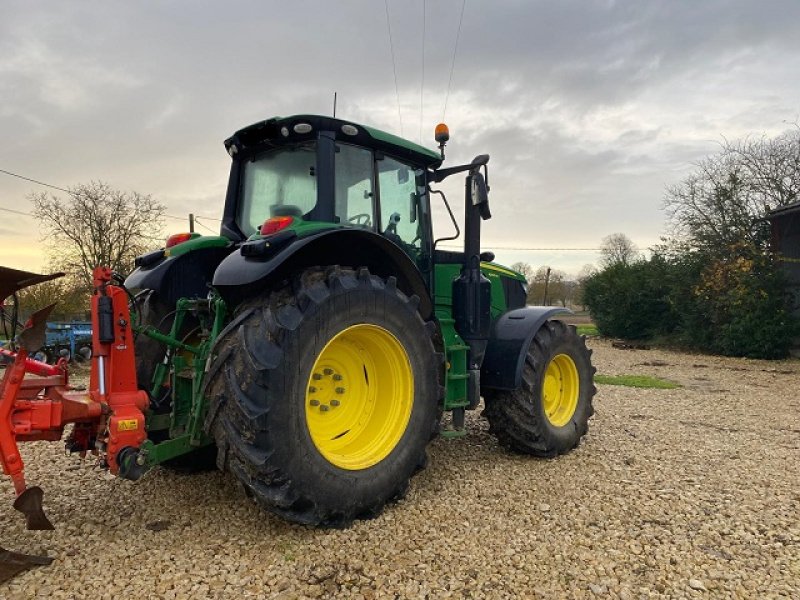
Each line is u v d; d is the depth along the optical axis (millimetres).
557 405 4867
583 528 3141
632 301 17562
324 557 2744
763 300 13281
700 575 2646
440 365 3861
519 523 3199
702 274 14594
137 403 2840
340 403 3436
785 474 4141
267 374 2723
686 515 3346
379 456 3264
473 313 4266
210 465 4023
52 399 2721
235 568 2633
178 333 3619
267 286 3072
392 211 4082
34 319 2584
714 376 10297
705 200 15414
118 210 24938
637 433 5445
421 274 4141
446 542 2934
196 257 4012
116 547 2834
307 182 3674
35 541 2891
